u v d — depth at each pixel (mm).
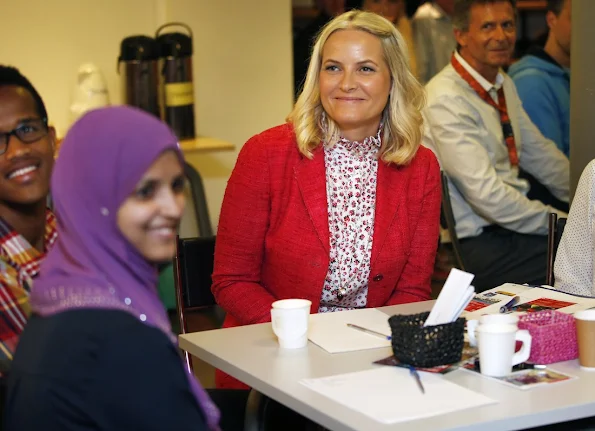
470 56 3811
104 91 4434
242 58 4840
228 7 4766
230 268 2463
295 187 2424
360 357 1869
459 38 3824
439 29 5344
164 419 1182
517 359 1759
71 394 1172
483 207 3727
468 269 3418
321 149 2449
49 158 1820
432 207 2529
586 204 2418
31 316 1289
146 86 4371
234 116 4883
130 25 4652
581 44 3238
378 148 2480
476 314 2080
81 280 1236
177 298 2473
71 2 4527
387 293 2494
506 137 3926
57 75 4559
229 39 4797
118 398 1168
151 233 1292
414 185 2500
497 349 1704
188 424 1208
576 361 1818
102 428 1173
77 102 4418
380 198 2447
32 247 1777
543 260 3703
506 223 3742
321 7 5328
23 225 1824
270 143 2455
